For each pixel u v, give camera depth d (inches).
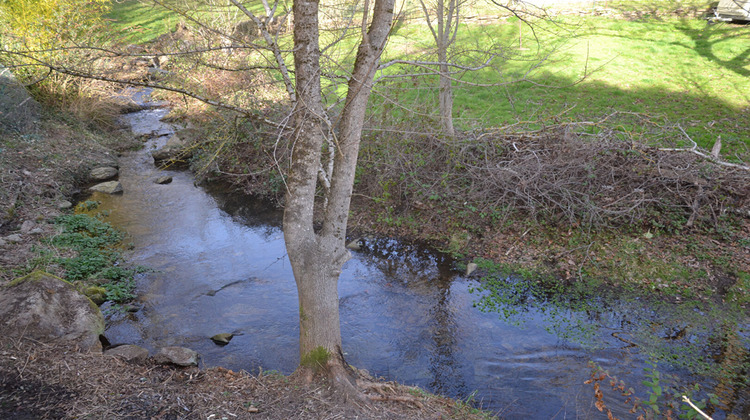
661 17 766.5
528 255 346.6
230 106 177.3
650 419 195.8
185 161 526.0
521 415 214.4
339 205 191.9
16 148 448.1
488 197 390.9
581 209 360.8
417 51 547.5
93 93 568.1
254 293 309.4
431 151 411.5
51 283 238.2
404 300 305.7
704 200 351.3
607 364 247.8
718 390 227.9
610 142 384.8
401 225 395.9
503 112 515.8
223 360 245.4
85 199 433.1
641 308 292.5
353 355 254.8
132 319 274.8
